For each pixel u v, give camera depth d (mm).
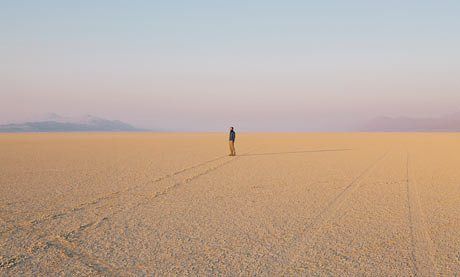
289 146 36531
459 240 7887
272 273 6230
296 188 13641
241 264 6609
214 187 13781
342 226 8875
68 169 18438
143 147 34938
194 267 6480
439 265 6566
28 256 6957
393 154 27156
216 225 8961
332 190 13266
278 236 8141
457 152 28797
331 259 6844
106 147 34844
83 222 9141
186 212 10156
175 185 14117
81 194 12344
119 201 11391
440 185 14227
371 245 7578
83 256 6984
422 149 32062
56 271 6297
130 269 6398
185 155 26297
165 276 6121
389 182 14898
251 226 8883
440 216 9773
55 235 8156
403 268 6438
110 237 8055
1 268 6402
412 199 11781
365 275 6156
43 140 49656
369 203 11250
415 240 7887
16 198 11695
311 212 10172
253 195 12391
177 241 7816
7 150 30672
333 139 52125
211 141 47000
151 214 9922
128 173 17156
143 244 7629
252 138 56375
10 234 8211
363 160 23031
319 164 20906
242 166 19922
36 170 18047
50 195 12156
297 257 6941
